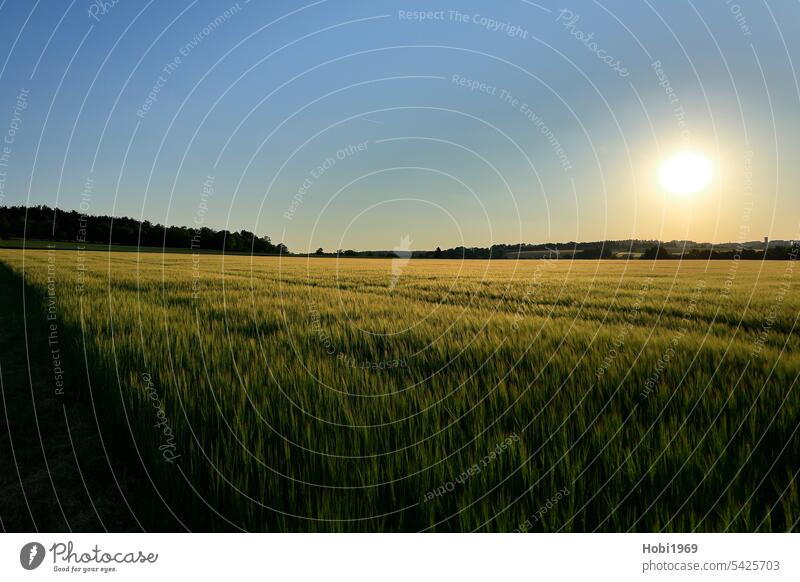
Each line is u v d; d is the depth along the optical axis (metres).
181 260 31.36
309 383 5.39
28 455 4.59
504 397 4.88
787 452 3.76
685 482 3.42
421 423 4.34
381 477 3.61
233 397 4.98
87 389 5.91
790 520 3.21
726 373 5.50
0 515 3.76
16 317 10.83
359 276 19.61
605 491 3.49
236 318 9.08
